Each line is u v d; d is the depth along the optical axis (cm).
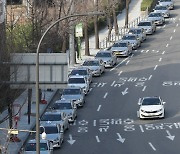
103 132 8512
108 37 14362
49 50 9494
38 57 5766
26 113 9294
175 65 12188
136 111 9469
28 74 5975
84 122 9019
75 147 7888
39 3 10688
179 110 9412
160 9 16688
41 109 9494
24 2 14250
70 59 12212
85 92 10369
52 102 10106
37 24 9719
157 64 12306
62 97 9688
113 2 14575
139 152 7556
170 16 16775
